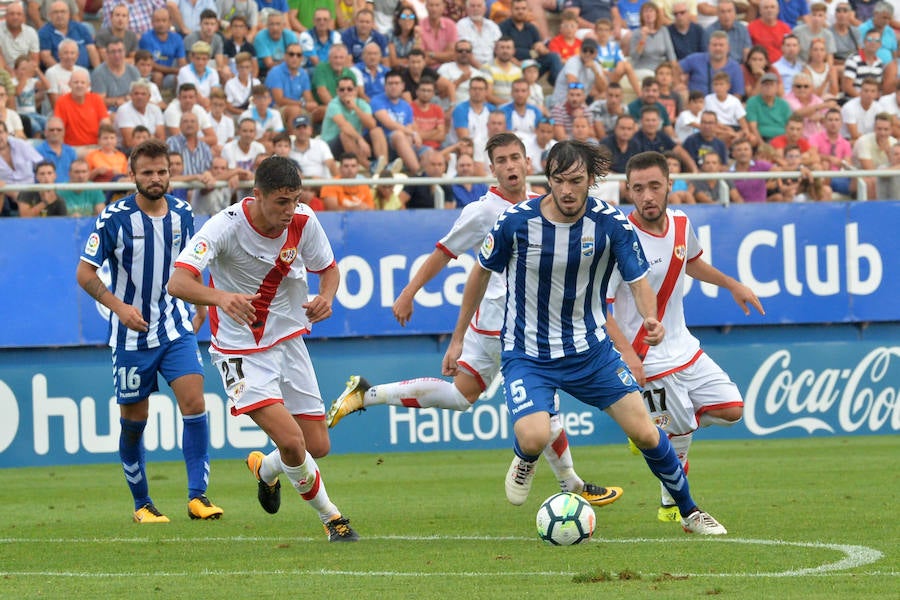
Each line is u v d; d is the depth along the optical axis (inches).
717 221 1744.6
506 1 2415.1
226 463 1646.2
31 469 1604.3
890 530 922.1
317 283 1669.5
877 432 1784.0
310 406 944.3
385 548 872.3
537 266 847.1
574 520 856.3
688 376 1003.3
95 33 2146.9
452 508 1157.1
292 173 836.0
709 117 2048.5
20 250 1608.0
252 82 2122.3
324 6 2347.4
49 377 1621.6
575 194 814.5
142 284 1083.9
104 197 1681.8
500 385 1727.4
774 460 1535.4
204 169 1875.0
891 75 2402.8
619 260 847.7
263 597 663.1
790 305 1753.2
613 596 636.1
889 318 1770.4
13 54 2058.3
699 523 904.3
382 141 1988.2
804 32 2436.0
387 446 1702.8
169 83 2134.6
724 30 2369.6
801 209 1755.7
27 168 1825.8
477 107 2076.8
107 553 881.5
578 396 876.0
